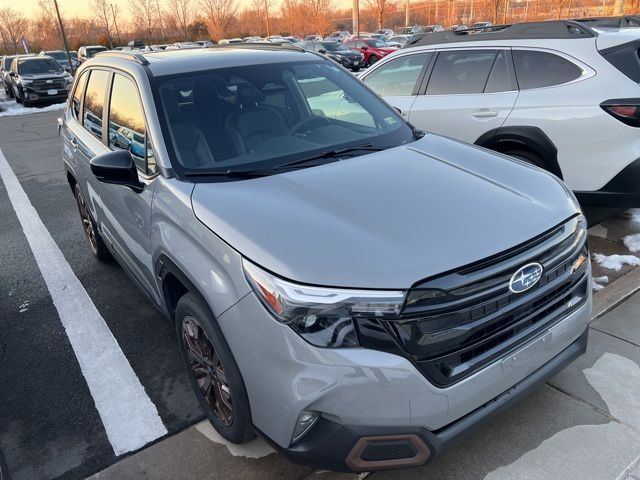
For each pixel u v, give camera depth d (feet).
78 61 108.68
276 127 10.30
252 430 7.86
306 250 6.81
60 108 65.05
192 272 7.80
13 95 77.97
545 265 7.22
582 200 15.03
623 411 9.04
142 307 13.60
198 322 8.16
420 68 18.12
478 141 16.52
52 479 8.50
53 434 9.46
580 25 15.30
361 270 6.48
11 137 45.57
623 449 8.30
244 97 10.57
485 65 16.55
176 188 8.70
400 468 6.75
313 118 10.91
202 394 9.04
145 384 10.64
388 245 6.81
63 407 10.14
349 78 12.41
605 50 14.49
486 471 8.07
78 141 14.01
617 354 10.41
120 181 9.43
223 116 10.05
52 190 25.99
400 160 9.45
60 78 67.82
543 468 8.06
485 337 6.82
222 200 8.08
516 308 6.99
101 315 13.34
